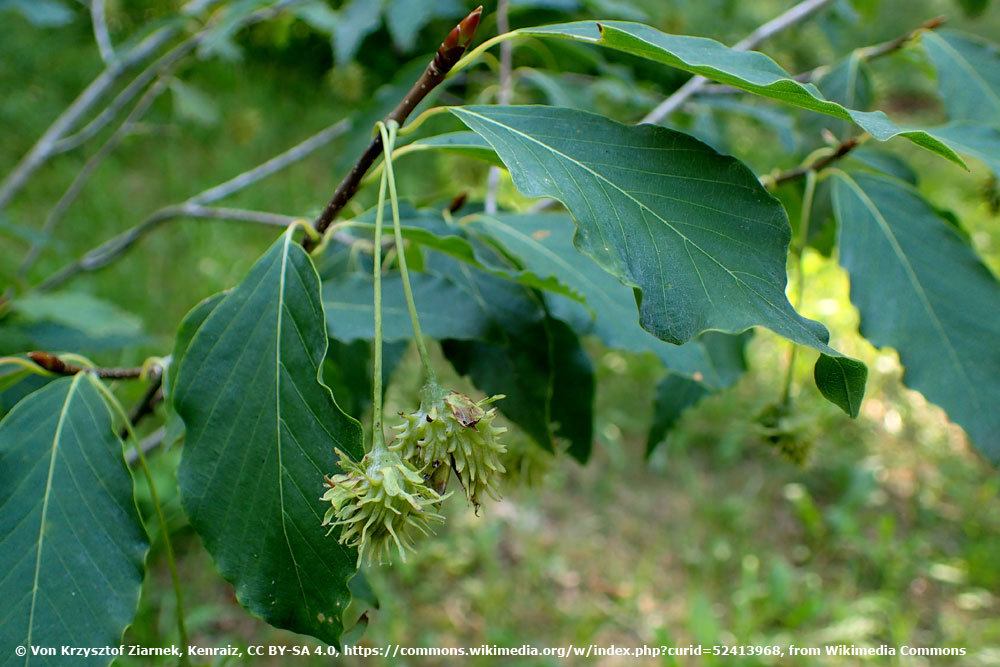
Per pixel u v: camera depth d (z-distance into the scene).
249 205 1.08
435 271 0.32
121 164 1.14
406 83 0.42
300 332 0.24
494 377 0.31
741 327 0.22
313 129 1.28
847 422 0.87
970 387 0.28
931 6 1.19
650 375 0.90
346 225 0.27
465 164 0.45
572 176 0.23
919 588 0.72
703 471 0.84
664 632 0.60
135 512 0.25
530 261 0.31
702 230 0.23
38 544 0.25
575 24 0.24
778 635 0.64
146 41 0.55
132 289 0.90
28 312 0.46
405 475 0.22
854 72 0.35
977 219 1.16
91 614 0.24
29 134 1.16
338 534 0.23
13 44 1.28
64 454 0.25
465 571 0.70
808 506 0.75
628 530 0.76
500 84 0.39
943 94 0.32
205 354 0.24
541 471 0.34
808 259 0.79
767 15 0.90
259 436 0.24
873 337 0.29
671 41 0.23
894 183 0.31
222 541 0.24
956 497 0.80
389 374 0.34
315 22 0.50
